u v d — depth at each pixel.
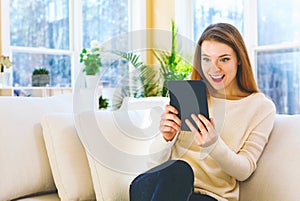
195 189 1.57
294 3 3.81
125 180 1.51
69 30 4.62
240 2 4.25
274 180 1.60
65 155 1.65
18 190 1.63
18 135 1.67
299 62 3.77
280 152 1.65
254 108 1.70
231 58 1.70
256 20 4.14
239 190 1.69
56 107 1.88
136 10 5.09
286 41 3.89
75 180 1.63
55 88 3.86
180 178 1.44
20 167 1.64
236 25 4.30
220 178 1.60
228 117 1.68
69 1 4.62
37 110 1.80
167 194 1.42
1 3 4.02
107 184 1.54
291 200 1.54
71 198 1.62
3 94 3.45
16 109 1.73
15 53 4.20
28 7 4.29
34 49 4.32
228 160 1.51
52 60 4.48
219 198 1.54
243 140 1.66
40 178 1.70
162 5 4.99
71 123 1.72
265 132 1.67
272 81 4.01
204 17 4.59
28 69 4.30
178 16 4.77
